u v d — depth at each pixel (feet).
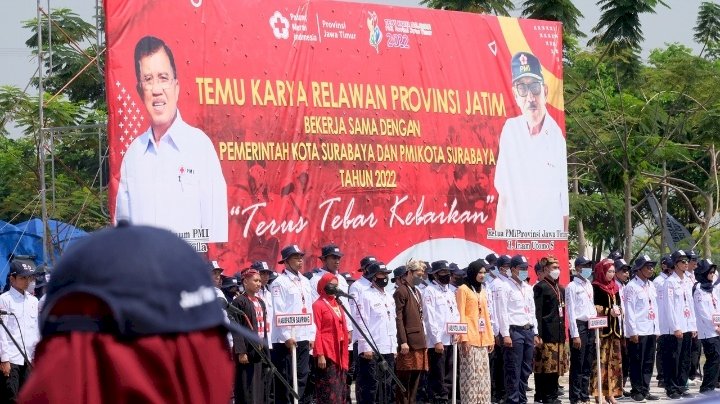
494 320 57.31
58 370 5.29
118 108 52.44
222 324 5.68
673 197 138.00
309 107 59.72
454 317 55.83
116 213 52.19
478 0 95.55
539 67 70.69
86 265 5.46
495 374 62.23
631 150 98.84
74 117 106.52
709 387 66.33
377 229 62.18
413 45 64.75
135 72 53.06
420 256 63.98
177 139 54.34
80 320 5.37
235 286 51.67
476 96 67.31
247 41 57.47
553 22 71.82
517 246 68.69
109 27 52.37
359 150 61.72
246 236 56.70
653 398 64.28
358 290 51.88
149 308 5.40
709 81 100.32
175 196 53.98
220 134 56.03
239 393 48.01
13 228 79.71
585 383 59.36
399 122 63.62
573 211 104.47
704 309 66.03
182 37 54.85
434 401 56.39
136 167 52.80
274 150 58.08
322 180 60.03
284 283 50.06
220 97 56.13
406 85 64.08
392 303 52.11
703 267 66.64
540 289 60.18
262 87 57.82
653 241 132.26
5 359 48.73
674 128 102.83
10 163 111.14
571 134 105.81
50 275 5.60
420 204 64.18
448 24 66.64
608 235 133.90
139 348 5.35
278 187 58.18
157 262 5.52
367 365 51.08
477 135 67.21
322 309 48.24
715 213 113.60
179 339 5.46
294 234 58.65
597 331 57.93
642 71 100.12
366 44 62.54
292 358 47.24
